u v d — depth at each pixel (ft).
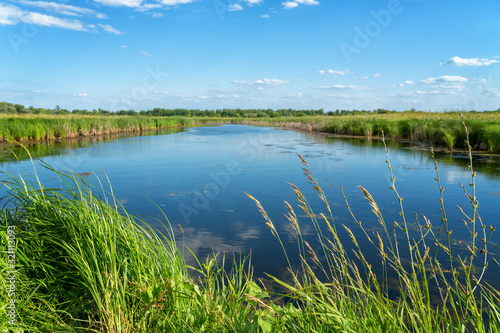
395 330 5.01
